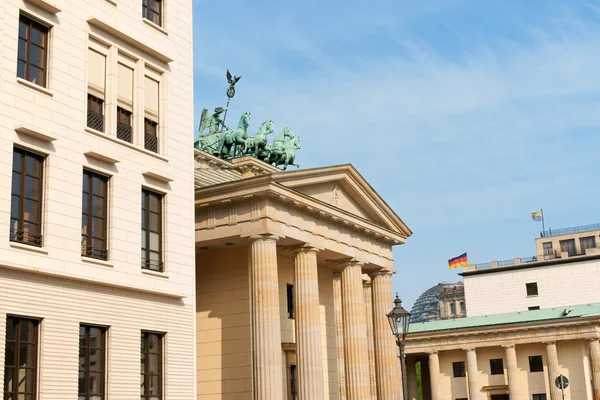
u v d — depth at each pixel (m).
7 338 33.12
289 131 78.19
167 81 43.91
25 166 35.00
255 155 74.00
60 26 37.47
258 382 50.94
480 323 113.62
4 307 32.84
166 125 43.25
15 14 35.16
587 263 137.12
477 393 108.94
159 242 42.03
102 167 38.56
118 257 38.62
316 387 54.00
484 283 144.25
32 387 33.91
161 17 44.84
